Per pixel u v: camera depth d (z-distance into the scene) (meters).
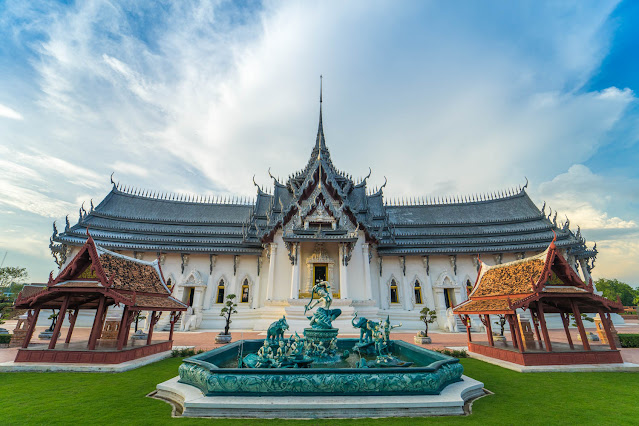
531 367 10.29
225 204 36.19
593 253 28.30
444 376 7.40
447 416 6.39
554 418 6.30
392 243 30.03
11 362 10.46
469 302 13.89
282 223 26.84
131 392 7.88
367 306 24.72
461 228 32.59
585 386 8.55
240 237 30.55
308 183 29.12
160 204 34.62
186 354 13.21
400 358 10.66
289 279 26.53
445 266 29.48
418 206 36.47
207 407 6.34
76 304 12.86
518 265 12.77
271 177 34.31
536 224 30.61
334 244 27.64
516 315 11.10
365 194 34.28
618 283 64.75
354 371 6.97
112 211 31.55
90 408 6.75
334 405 6.31
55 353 10.47
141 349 11.66
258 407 6.30
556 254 11.34
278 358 8.39
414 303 28.38
